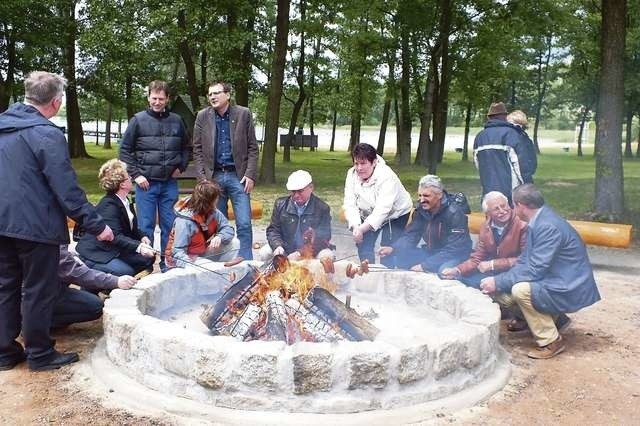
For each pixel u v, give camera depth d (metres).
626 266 7.82
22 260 3.95
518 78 28.58
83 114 41.25
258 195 14.32
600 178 10.79
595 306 5.93
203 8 15.62
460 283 4.94
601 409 3.67
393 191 5.80
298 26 20.69
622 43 10.43
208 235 5.75
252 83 20.19
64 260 4.65
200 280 5.23
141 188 6.73
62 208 3.92
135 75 20.16
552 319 4.56
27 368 4.12
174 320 4.80
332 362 3.35
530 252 4.61
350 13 20.66
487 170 7.38
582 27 25.89
